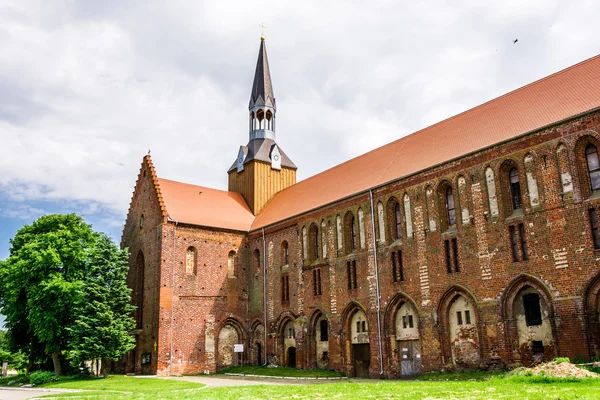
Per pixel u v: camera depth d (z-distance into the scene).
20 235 48.97
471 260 32.81
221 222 54.38
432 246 35.50
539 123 31.23
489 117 37.00
